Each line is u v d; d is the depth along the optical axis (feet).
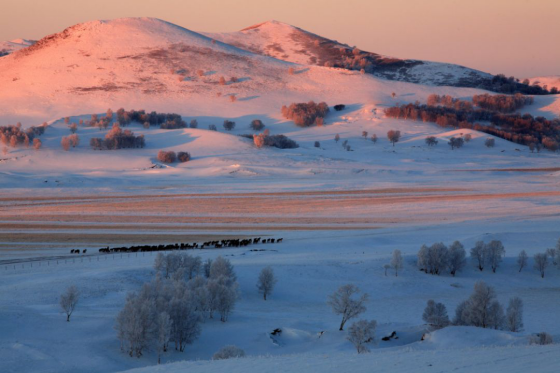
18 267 645.51
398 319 488.44
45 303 494.59
